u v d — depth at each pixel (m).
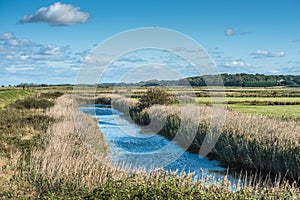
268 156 13.15
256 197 9.19
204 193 8.80
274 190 9.49
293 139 13.45
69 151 13.40
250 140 14.39
